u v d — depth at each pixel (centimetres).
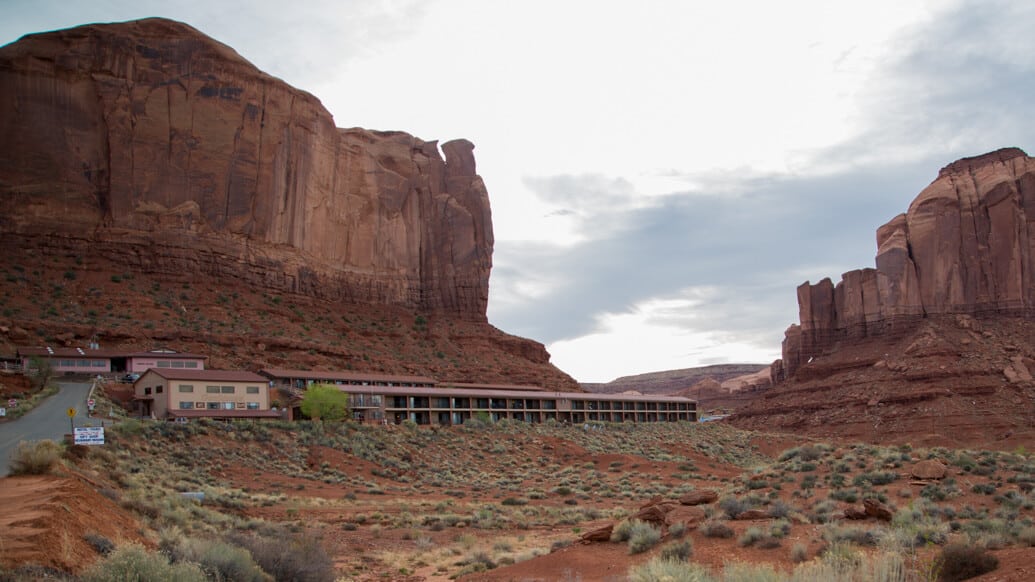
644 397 12975
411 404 9625
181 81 12144
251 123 12575
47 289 10062
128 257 11131
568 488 6288
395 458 7288
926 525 2450
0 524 1664
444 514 4728
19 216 10794
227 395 7800
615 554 2503
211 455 5991
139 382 7619
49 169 11131
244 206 12319
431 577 2650
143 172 11562
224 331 10444
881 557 1616
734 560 2198
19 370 7631
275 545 2122
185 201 11788
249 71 12812
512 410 10638
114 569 1327
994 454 4556
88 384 7669
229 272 11881
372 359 12088
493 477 7200
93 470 3766
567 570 2325
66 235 10938
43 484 2412
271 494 5203
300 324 12106
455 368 13212
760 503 3334
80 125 11456
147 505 2875
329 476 6238
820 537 2391
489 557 2905
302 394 8688
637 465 8088
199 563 1591
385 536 3778
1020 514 3012
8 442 4644
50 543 1530
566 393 12112
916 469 3800
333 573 2227
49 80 11400
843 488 3825
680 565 1711
